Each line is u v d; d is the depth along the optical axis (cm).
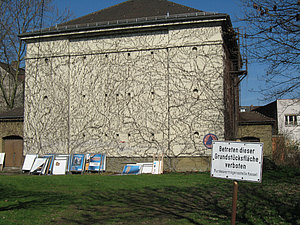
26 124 2336
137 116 2111
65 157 2123
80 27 2212
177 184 1472
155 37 2127
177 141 2022
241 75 2370
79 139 2209
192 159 1995
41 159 2098
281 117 3859
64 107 2259
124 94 2150
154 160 2016
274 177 1652
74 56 2278
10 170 2348
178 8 2255
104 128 2169
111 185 1465
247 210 932
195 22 2036
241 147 588
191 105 2023
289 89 998
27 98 2352
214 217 858
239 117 2688
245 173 579
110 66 2195
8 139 2494
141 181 1579
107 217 873
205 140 1983
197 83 2027
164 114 2061
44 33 2303
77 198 1154
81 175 1911
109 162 2139
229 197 1148
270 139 2491
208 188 1352
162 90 2080
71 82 2267
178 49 2073
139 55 2147
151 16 2223
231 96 2434
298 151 2309
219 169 598
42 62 2341
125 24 2120
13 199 1130
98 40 2238
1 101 3319
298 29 872
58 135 2253
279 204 1014
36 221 824
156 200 1112
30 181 1609
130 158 2098
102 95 2194
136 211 945
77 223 812
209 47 2031
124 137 2123
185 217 864
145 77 2119
